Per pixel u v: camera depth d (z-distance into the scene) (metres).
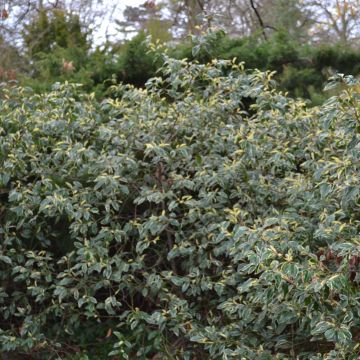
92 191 4.37
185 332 3.89
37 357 4.53
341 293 3.04
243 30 12.72
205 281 3.96
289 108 4.76
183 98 4.93
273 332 3.68
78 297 4.13
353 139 3.32
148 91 4.90
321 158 4.15
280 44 7.23
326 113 3.50
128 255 4.43
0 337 4.29
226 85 4.72
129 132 4.50
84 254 4.08
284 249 3.21
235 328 3.71
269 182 4.22
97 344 4.55
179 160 4.45
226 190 4.31
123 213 4.54
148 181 4.48
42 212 4.53
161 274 4.13
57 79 6.77
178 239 4.13
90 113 4.75
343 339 2.92
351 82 3.37
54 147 4.73
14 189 4.37
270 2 12.51
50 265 4.39
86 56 7.46
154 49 5.36
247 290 3.44
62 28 9.14
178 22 10.90
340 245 2.99
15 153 4.51
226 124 4.66
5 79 7.97
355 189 3.22
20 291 4.70
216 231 4.10
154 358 4.09
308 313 3.13
